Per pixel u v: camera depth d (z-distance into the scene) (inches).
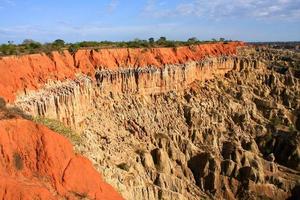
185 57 3663.9
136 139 2662.4
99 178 1720.0
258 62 4552.2
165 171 2571.4
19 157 1456.7
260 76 4365.2
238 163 2925.7
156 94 3164.4
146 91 3078.2
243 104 3764.8
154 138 2775.6
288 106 4192.9
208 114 3378.4
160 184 2394.2
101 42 3506.4
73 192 1535.4
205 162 2797.7
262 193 2770.7
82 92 2481.5
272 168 3026.6
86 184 1614.2
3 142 1428.4
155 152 2615.7
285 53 5472.4
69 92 2310.5
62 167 1560.0
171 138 2883.9
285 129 3659.0
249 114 3725.4
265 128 3563.0
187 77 3521.2
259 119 3732.8
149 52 3314.5
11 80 2043.6
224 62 4168.3
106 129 2534.5
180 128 3038.9
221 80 3932.1
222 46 4456.2
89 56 2842.0
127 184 2129.7
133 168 2338.8
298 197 2790.4
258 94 4156.0
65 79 2438.5
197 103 3385.8
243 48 4945.9
